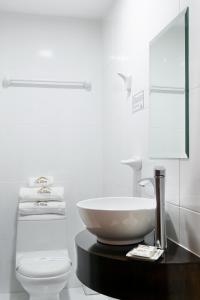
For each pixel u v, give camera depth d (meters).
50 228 2.55
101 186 2.91
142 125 1.87
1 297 2.62
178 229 1.40
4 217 2.73
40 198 2.60
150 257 1.16
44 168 2.82
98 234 1.41
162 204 1.31
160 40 1.58
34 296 2.16
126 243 1.40
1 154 2.74
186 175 1.33
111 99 2.58
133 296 1.17
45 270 2.10
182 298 1.14
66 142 2.86
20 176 2.77
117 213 1.29
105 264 1.23
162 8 1.58
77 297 2.62
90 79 2.90
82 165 2.89
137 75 1.96
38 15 2.81
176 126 1.41
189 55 1.30
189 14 1.30
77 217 2.86
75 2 2.57
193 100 1.27
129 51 2.11
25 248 2.50
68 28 2.87
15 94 2.77
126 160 2.00
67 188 2.86
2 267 2.71
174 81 1.43
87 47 2.90
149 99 1.72
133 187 2.03
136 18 1.96
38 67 2.81
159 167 1.37
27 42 2.79
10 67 2.76
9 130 2.75
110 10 2.61
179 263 1.14
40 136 2.81
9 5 2.63
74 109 2.88
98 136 2.91
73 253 2.83
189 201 1.31
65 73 2.86
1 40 2.74
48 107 2.83
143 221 1.35
